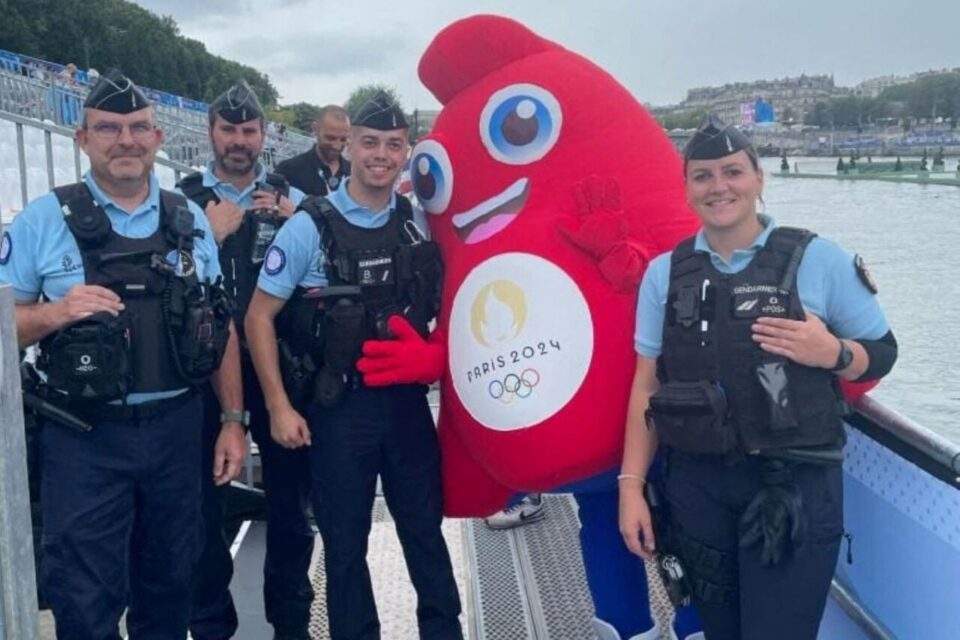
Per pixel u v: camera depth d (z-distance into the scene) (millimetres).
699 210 2135
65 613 2473
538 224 2682
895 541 2242
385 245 2770
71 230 2465
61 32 70875
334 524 2854
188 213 2621
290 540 3217
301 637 3246
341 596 2889
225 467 2908
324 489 2846
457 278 2795
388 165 2721
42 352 2457
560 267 2605
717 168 2096
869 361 2074
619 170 2725
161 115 12656
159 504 2619
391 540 3957
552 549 3805
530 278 2617
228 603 3246
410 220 2850
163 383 2535
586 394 2539
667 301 2186
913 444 2078
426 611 2990
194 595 3174
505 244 2695
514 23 2865
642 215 2701
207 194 3385
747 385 2057
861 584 2463
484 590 3488
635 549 2309
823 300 2096
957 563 1943
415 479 2904
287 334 2846
